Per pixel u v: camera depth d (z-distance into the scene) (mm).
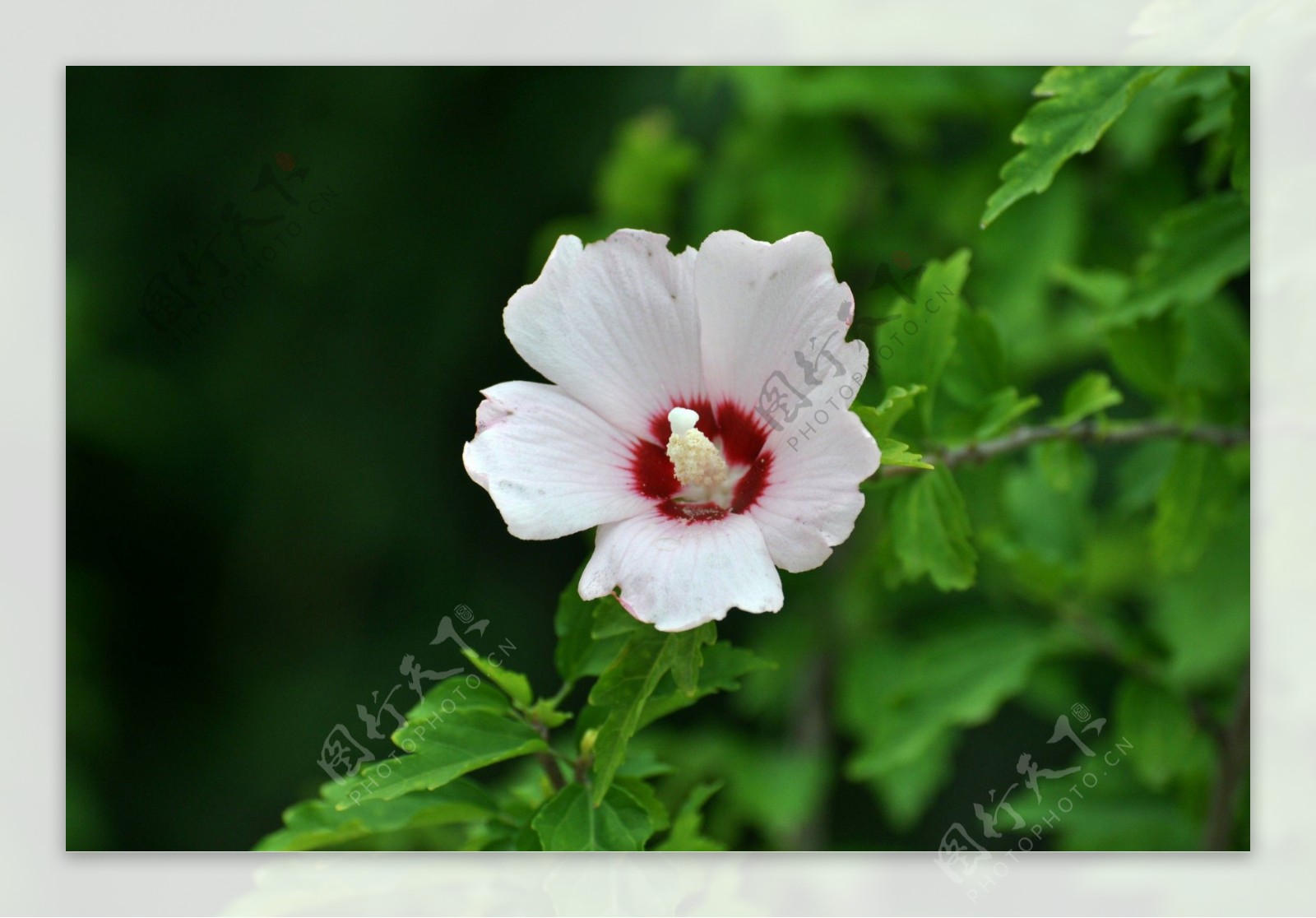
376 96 1532
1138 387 1022
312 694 1618
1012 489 1136
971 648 1092
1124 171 1150
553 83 1512
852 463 886
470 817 953
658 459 920
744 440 918
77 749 1610
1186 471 1024
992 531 1086
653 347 919
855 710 1265
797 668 1341
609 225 1318
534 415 911
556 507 902
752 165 1194
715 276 908
